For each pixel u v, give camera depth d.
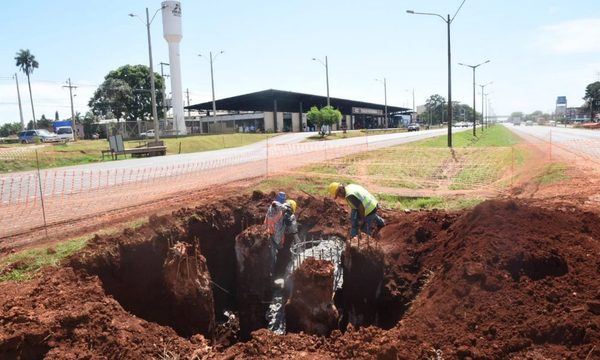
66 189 13.95
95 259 7.00
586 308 4.53
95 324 4.84
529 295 4.95
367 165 18.92
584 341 4.12
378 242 8.52
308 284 6.84
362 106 91.38
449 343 4.49
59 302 5.27
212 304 7.62
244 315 8.60
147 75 61.00
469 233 6.67
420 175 16.56
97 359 4.37
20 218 9.83
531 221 6.52
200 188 13.49
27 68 72.06
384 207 11.62
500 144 32.78
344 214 10.88
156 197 12.05
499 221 6.57
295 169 17.62
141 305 7.50
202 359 4.49
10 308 5.09
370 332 4.77
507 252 5.68
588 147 26.14
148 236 8.09
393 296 7.25
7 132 88.12
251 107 79.75
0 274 6.27
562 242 6.08
